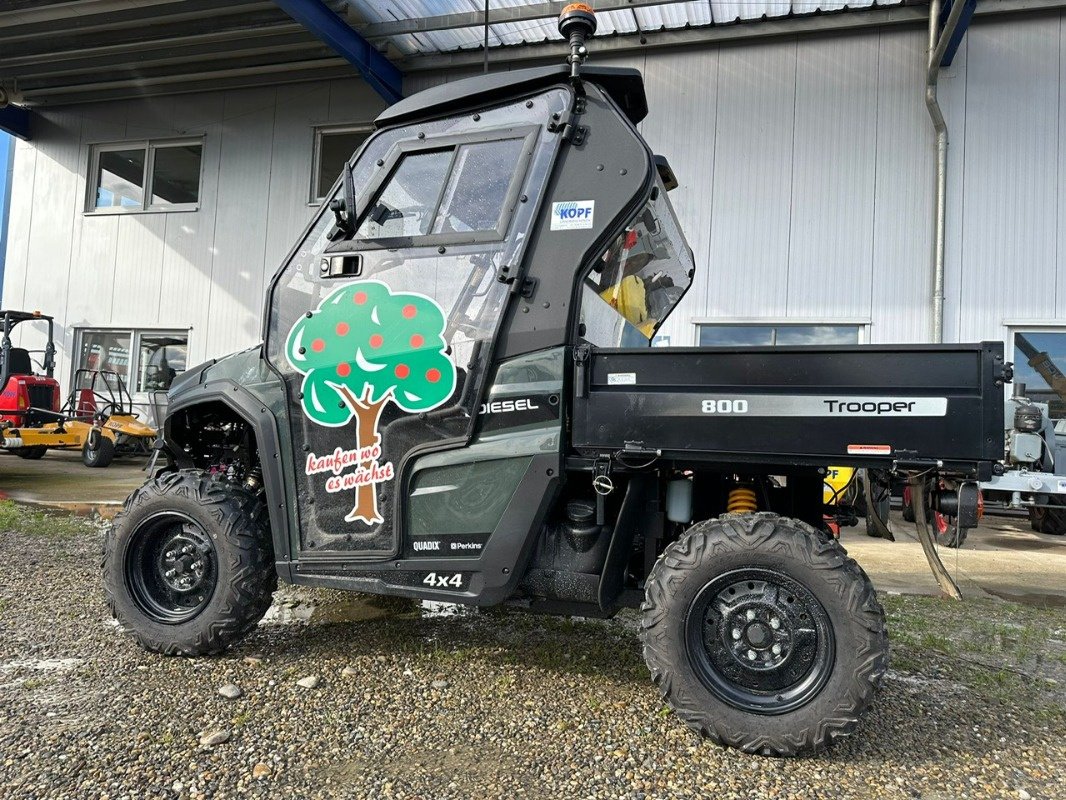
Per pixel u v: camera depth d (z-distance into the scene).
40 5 8.92
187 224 11.23
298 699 2.45
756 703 2.13
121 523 2.84
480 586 2.42
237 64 10.35
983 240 8.02
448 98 2.62
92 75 10.95
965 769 2.11
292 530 2.66
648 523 2.51
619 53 9.11
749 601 2.16
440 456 2.46
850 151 8.40
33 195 12.02
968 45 8.11
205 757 2.03
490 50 9.55
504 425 2.39
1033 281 7.88
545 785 1.94
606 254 2.55
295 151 10.80
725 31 8.66
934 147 8.15
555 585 2.51
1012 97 8.00
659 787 1.95
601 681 2.71
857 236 8.36
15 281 12.02
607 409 2.28
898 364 2.03
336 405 2.62
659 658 2.19
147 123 11.46
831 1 8.08
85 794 1.82
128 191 11.76
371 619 3.42
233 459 3.23
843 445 2.06
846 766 2.10
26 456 11.47
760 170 8.66
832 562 2.08
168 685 2.53
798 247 8.52
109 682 2.54
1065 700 2.68
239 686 2.54
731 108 8.77
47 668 2.66
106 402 10.98
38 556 4.41
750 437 2.13
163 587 2.86
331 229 2.70
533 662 2.89
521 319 2.40
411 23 8.73
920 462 1.98
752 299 8.65
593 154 2.45
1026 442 6.41
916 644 3.29
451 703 2.47
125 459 11.27
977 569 5.22
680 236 3.53
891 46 8.28
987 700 2.65
